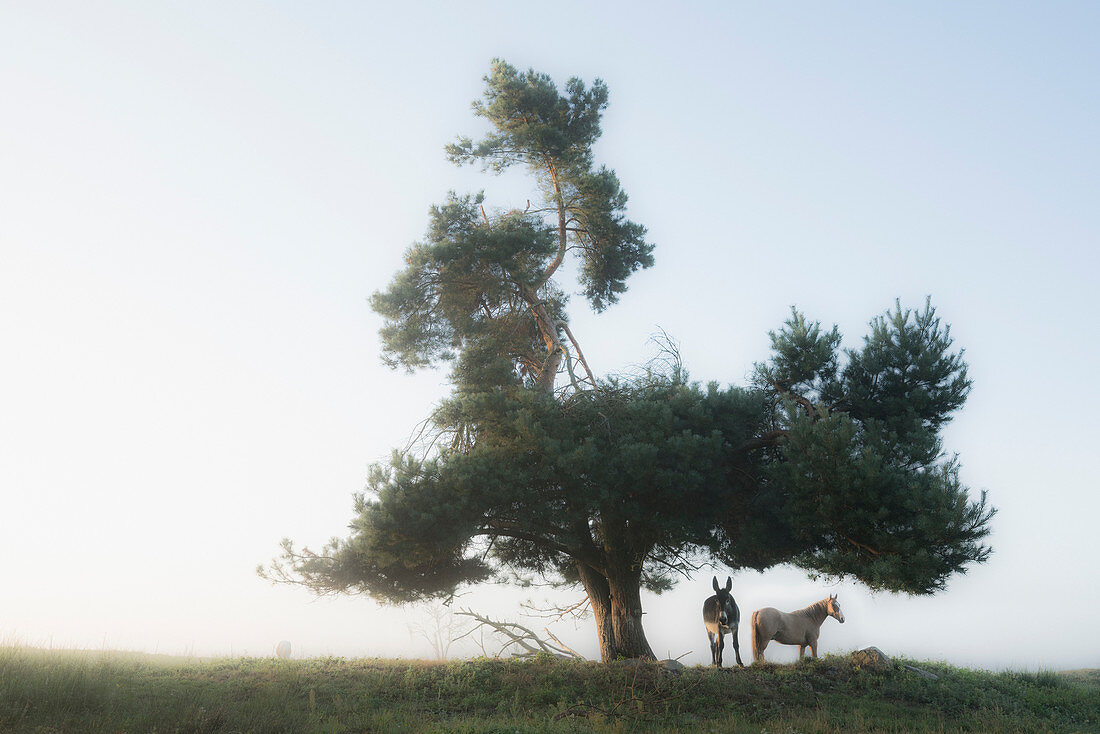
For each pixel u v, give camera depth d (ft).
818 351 68.90
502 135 90.79
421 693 55.67
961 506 53.83
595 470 63.67
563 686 57.67
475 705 53.01
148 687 51.16
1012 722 50.98
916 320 68.54
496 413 66.28
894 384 67.46
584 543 74.69
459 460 64.18
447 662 67.31
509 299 84.12
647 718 49.49
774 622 64.64
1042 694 60.18
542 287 91.25
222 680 57.41
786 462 63.46
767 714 51.39
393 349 82.89
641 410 66.64
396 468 63.93
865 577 58.18
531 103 90.27
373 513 62.03
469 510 63.67
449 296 82.07
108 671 53.47
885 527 58.13
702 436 66.13
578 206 90.07
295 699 50.14
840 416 62.18
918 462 60.49
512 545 86.12
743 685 57.36
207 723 39.45
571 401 72.38
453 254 77.97
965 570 57.36
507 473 63.26
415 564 65.62
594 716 47.91
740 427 67.10
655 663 65.21
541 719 47.11
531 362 87.04
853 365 69.41
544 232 82.12
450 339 84.53
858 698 55.62
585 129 92.84
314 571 67.26
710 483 65.00
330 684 56.95
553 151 88.22
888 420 65.10
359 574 68.49
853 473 58.03
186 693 48.44
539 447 64.08
